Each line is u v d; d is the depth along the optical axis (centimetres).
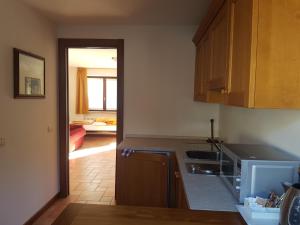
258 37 109
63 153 357
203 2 255
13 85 244
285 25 108
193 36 329
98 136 850
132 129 350
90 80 886
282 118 156
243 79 120
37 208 298
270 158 137
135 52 343
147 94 347
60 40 344
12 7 241
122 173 283
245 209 121
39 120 300
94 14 297
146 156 273
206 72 242
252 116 212
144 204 274
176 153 261
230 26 149
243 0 124
